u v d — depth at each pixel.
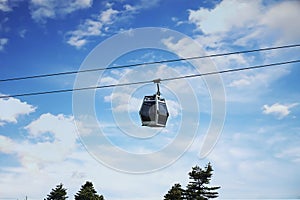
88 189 60.31
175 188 54.75
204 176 52.66
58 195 61.22
